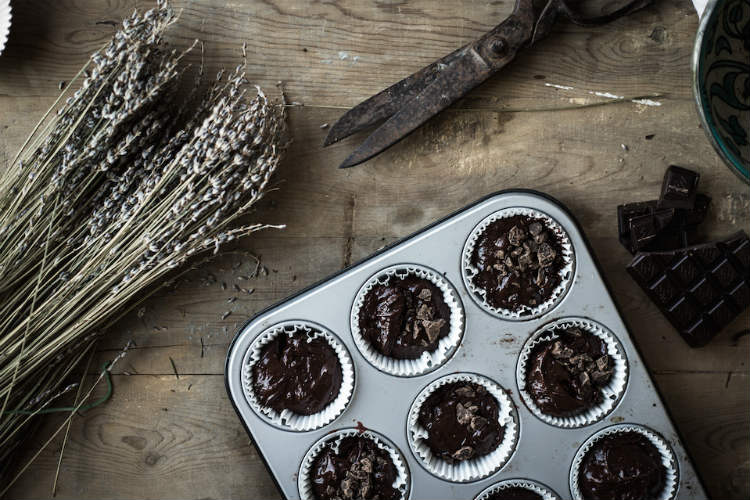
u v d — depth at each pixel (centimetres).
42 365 74
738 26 69
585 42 77
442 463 74
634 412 73
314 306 73
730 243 75
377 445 74
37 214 70
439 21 76
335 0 76
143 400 77
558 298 73
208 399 77
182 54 73
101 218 71
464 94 74
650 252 75
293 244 77
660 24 77
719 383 77
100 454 77
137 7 76
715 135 69
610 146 77
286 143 76
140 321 77
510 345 73
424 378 73
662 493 74
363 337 73
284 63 77
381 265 73
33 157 72
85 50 76
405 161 77
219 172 71
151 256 72
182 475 77
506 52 74
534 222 73
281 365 73
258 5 76
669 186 75
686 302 75
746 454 77
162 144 73
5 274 71
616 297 77
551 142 77
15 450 76
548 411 73
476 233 73
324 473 73
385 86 77
